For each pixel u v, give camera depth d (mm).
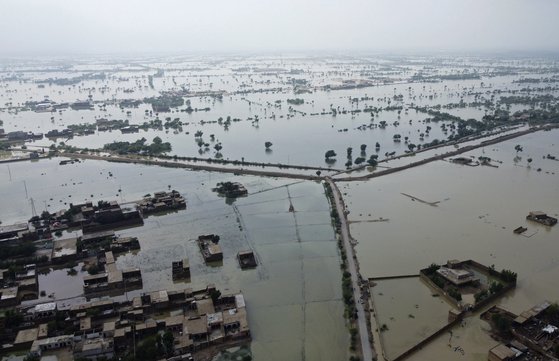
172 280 171750
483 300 151375
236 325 142000
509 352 125375
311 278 171250
